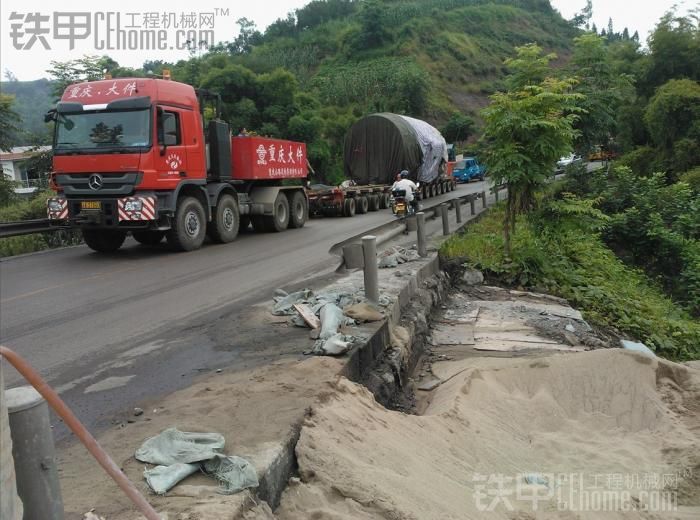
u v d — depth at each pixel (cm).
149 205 1120
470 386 579
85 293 867
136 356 566
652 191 1850
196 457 316
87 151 1138
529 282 1086
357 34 7112
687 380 610
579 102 1967
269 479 313
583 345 812
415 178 2623
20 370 195
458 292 1052
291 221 1730
